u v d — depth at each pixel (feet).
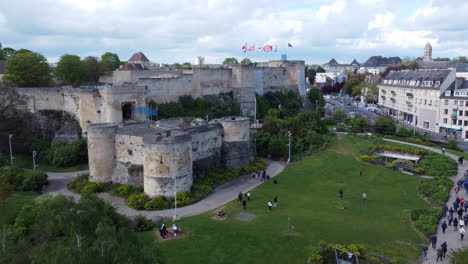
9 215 148.87
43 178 212.23
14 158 262.06
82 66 325.62
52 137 278.67
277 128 304.50
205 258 126.82
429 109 391.45
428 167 236.84
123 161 210.18
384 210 172.96
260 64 462.60
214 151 237.04
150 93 301.43
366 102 601.21
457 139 337.31
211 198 195.42
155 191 186.70
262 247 134.00
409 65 641.81
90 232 120.78
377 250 130.72
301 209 173.99
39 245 110.52
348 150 281.74
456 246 133.08
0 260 104.78
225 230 148.87
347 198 190.90
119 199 194.90
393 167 239.91
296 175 231.50
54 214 122.21
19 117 281.33
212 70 347.77
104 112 264.72
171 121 257.34
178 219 163.63
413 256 126.93
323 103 467.11
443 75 379.55
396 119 455.63
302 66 451.94
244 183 221.46
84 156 254.06
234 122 243.19
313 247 132.67
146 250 112.88
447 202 180.45
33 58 310.04
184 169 191.62
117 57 501.15
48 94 286.25
